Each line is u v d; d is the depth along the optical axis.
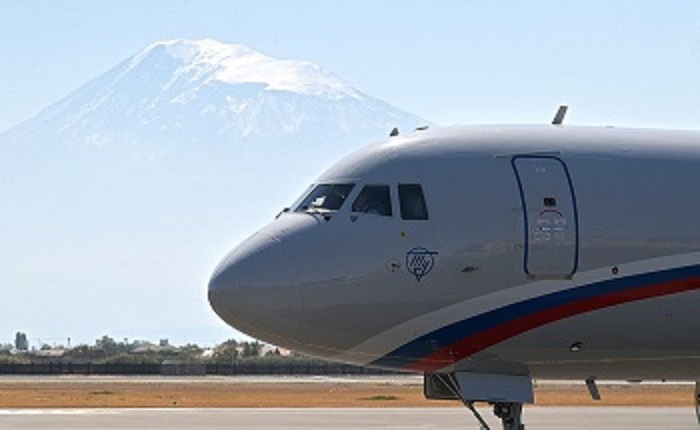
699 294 76.25
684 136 80.00
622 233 75.25
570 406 166.00
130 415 136.12
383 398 192.75
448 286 73.31
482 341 74.44
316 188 76.06
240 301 71.81
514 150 76.31
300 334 72.88
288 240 72.81
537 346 75.38
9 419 128.88
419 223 73.62
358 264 72.44
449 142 76.44
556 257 74.31
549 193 74.94
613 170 76.44
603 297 75.00
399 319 73.12
